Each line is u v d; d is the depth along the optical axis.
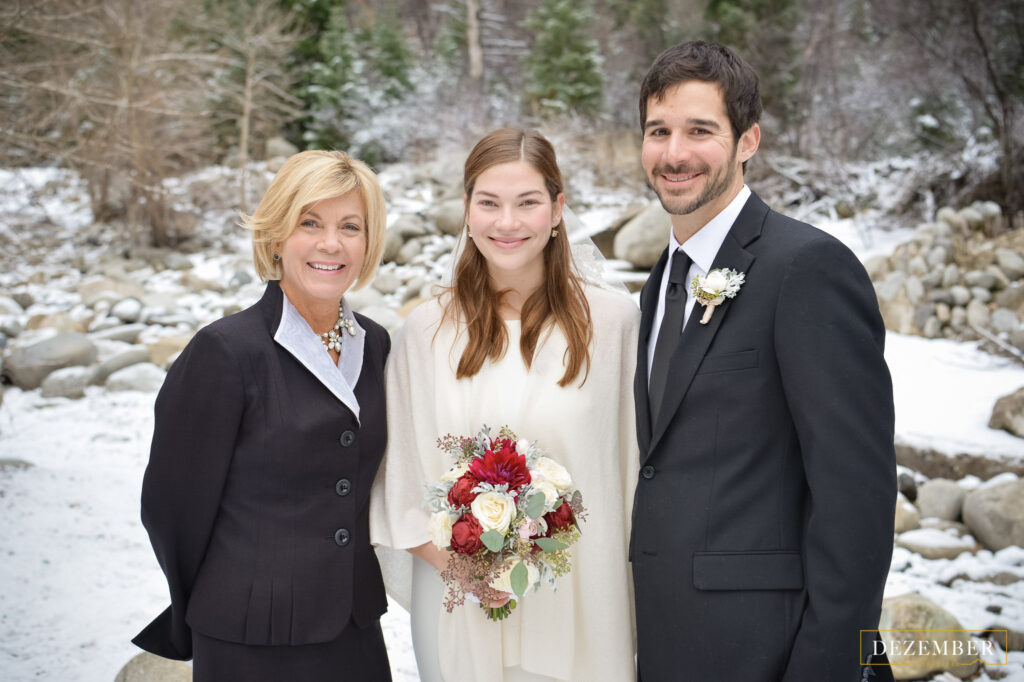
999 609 3.60
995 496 4.27
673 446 1.99
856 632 1.74
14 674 3.20
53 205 14.33
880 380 1.80
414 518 2.26
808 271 1.84
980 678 3.17
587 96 17.14
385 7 20.38
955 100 11.66
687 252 2.07
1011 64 10.66
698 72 1.95
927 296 7.60
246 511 2.00
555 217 2.26
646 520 2.03
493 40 21.72
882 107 13.25
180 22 14.75
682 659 1.95
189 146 12.75
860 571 1.73
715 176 1.97
